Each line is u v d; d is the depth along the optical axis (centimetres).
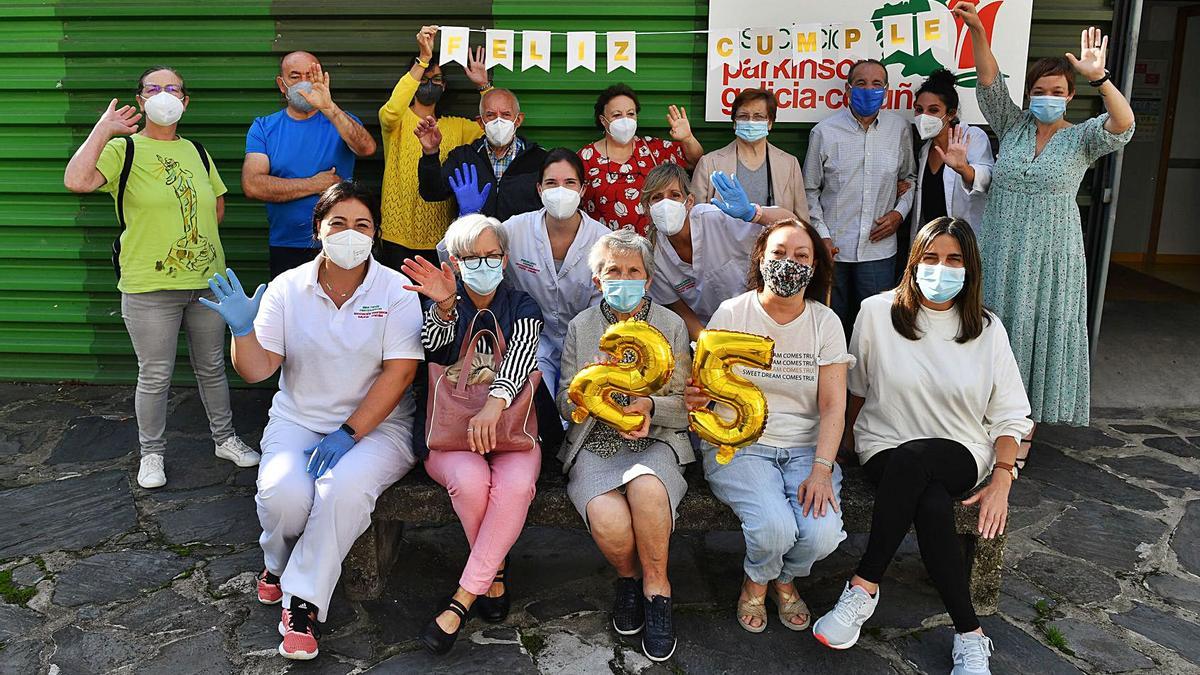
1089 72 359
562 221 354
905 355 298
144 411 385
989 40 445
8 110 485
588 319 305
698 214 361
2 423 456
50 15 470
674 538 352
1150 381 531
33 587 312
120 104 483
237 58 473
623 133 409
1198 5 792
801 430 301
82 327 511
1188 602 313
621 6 459
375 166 480
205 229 381
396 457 294
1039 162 382
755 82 458
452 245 290
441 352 296
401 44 464
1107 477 414
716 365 274
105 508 368
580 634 290
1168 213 841
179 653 278
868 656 280
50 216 496
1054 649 285
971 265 287
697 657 279
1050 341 394
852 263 437
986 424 302
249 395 496
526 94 471
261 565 327
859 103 416
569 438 304
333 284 299
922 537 274
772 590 308
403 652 280
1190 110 819
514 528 282
